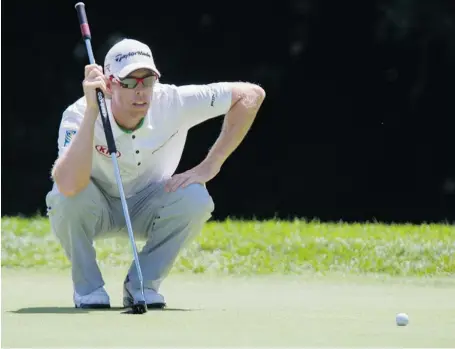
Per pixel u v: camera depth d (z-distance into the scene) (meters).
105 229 21.73
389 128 75.06
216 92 21.41
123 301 21.52
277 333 17.12
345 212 74.88
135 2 74.75
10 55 73.62
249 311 20.52
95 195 20.92
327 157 75.31
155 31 75.31
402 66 74.31
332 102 75.31
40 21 74.19
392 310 20.83
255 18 75.44
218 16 75.44
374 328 17.84
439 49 73.06
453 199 74.69
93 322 18.44
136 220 21.89
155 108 20.88
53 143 73.56
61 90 74.31
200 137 72.06
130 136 20.73
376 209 75.06
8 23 73.62
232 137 21.81
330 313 20.25
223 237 34.66
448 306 21.77
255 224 38.94
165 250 21.47
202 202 21.23
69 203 20.73
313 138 75.56
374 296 24.12
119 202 21.77
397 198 75.19
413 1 72.31
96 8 74.62
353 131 75.38
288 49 75.56
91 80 20.16
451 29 72.06
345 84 75.44
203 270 30.75
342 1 74.19
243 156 74.75
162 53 75.44
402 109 74.81
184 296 24.06
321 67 75.31
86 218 20.95
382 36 73.75
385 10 73.06
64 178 20.28
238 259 31.95
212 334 16.95
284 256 32.38
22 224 37.72
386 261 31.61
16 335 16.75
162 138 21.08
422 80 73.94
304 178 75.25
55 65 74.38
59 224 21.00
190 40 75.50
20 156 73.00
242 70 76.00
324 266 31.36
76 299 21.09
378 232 36.50
